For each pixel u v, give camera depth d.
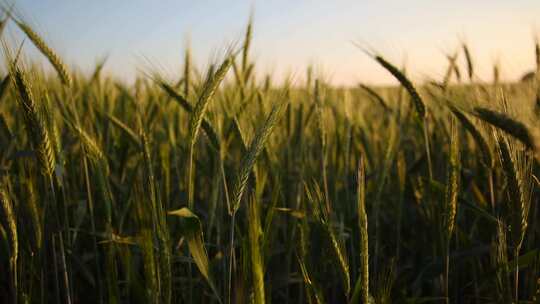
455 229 0.69
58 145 0.59
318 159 0.90
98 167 0.61
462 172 0.81
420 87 0.68
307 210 0.75
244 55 0.80
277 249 0.73
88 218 0.81
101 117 0.88
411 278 0.79
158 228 0.52
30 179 0.60
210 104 0.66
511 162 0.52
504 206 0.60
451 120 0.58
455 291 0.70
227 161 0.84
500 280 0.57
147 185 0.53
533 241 0.73
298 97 0.97
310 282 0.54
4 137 0.77
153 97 0.92
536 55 0.69
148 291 0.53
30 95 0.53
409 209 0.90
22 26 0.63
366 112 1.23
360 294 0.57
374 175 0.86
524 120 0.52
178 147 0.86
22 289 0.60
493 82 0.62
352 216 0.78
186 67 0.80
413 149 1.03
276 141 0.92
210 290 0.67
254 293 0.49
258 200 0.66
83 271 0.69
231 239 0.52
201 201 0.86
